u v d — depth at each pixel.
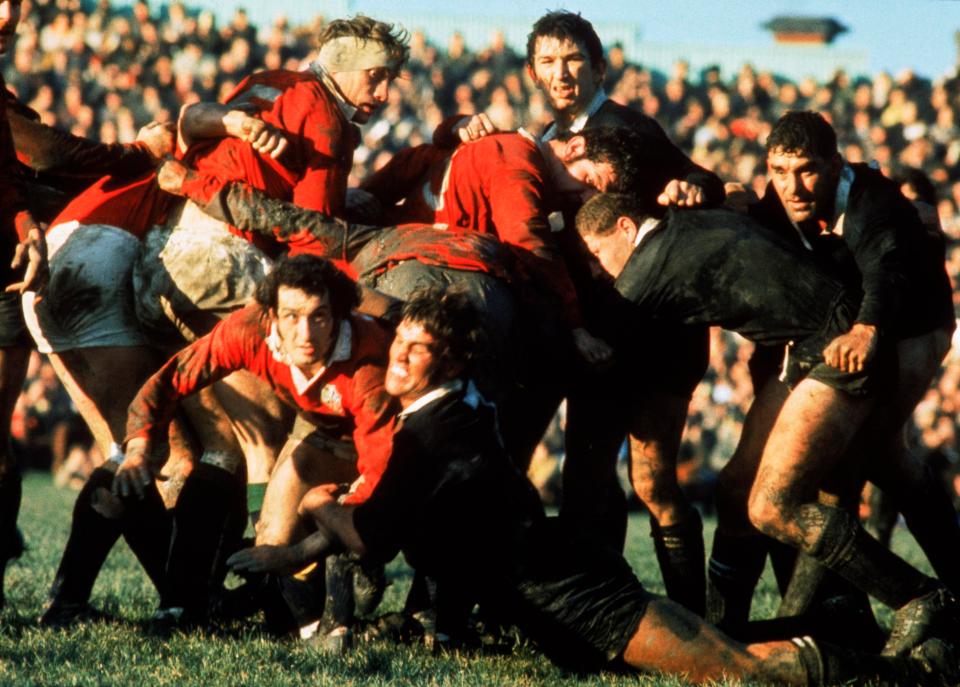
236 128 10.07
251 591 11.23
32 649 9.24
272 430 10.27
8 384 11.49
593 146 10.30
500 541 8.71
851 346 9.19
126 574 14.46
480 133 10.63
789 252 9.64
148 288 10.41
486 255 9.58
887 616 12.84
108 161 10.95
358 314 8.99
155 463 9.01
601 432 10.39
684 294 9.77
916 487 11.20
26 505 25.17
